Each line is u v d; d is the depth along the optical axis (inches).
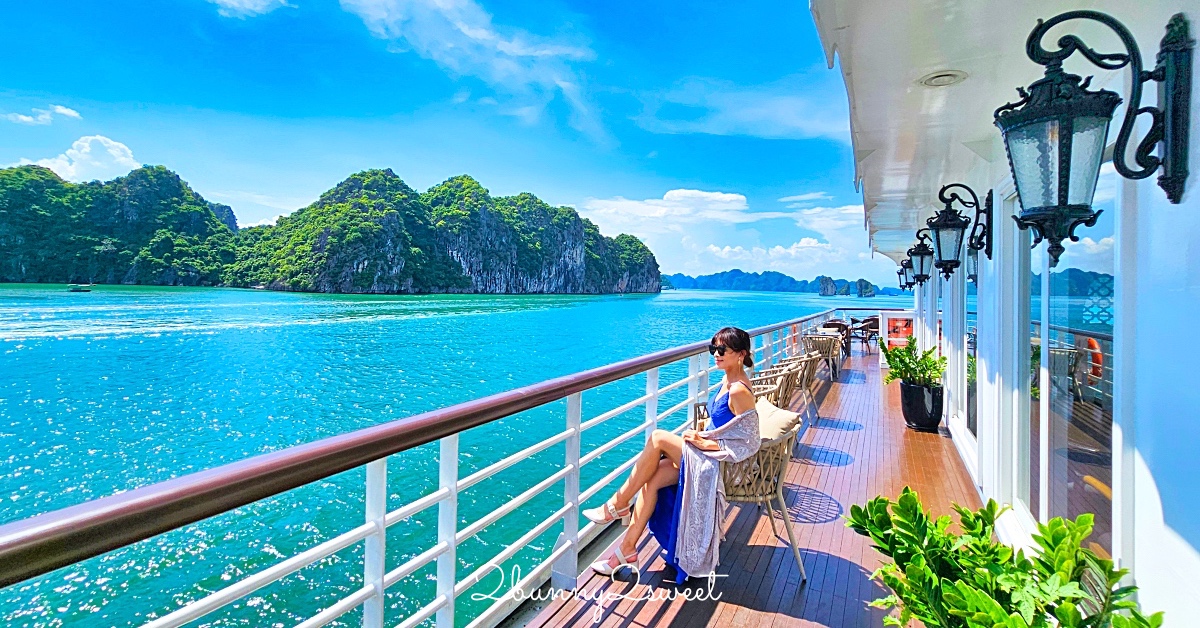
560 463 386.0
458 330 1667.1
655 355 134.5
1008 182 120.2
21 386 838.5
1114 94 52.2
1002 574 57.5
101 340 1293.1
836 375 350.9
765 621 92.9
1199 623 48.1
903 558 65.4
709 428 109.1
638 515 104.2
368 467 63.2
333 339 1397.6
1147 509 58.0
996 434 130.5
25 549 33.1
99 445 577.3
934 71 86.7
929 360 224.4
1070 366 90.9
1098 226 75.5
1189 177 49.4
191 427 641.6
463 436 458.3
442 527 75.0
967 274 185.2
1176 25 49.5
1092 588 72.1
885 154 142.8
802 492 154.5
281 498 344.8
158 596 258.2
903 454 189.9
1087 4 63.4
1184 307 50.4
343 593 233.5
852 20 70.9
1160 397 55.2
